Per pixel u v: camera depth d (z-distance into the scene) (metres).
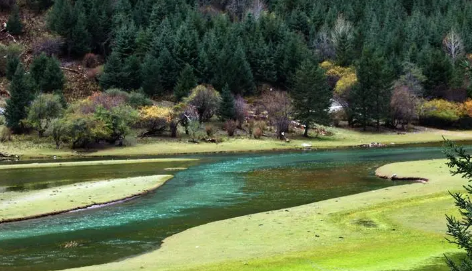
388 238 24.02
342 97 111.50
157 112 89.00
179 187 42.25
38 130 86.12
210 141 86.38
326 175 48.56
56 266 20.31
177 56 122.69
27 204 34.19
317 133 97.75
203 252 22.23
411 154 68.50
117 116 80.50
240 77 118.00
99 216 31.22
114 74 114.50
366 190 39.31
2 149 75.38
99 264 20.55
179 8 156.12
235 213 31.58
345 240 23.86
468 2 191.38
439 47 150.75
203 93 97.88
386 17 164.88
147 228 27.81
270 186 42.22
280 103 94.69
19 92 87.25
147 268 19.50
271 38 146.25
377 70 103.94
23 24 146.00
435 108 113.56
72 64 131.12
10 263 20.84
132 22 135.12
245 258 20.95
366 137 98.19
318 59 140.88
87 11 145.25
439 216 28.27
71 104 95.56
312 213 30.06
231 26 147.62
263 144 84.94
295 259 20.59
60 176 48.97
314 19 164.62
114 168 55.91
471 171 9.95
